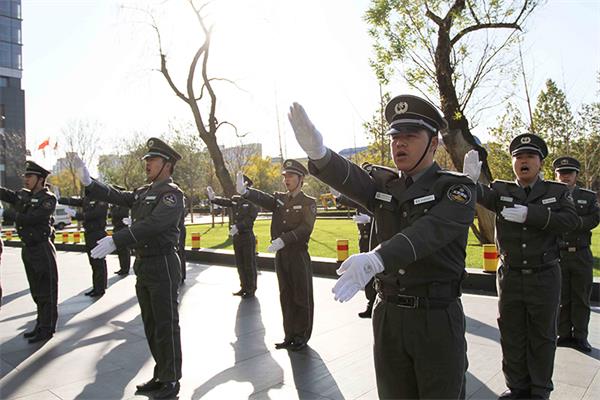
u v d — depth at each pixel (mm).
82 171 4258
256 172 41938
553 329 3416
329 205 42875
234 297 7164
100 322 5898
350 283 1717
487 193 3666
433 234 1913
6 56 38781
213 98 15734
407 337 2160
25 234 5188
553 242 3477
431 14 10031
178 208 3715
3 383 3914
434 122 2229
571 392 3502
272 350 4605
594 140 22078
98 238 7691
